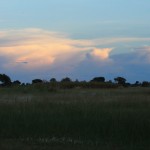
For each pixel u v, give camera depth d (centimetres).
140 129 1294
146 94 3028
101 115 1477
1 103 1967
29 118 1447
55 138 1288
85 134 1303
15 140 1260
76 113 1529
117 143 1219
